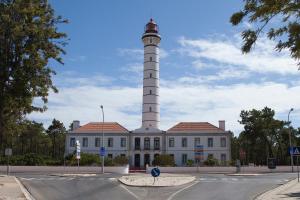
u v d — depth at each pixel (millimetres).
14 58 24219
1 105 24438
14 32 23266
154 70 88000
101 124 92500
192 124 90688
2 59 23938
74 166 60531
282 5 10000
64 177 41875
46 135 113375
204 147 87375
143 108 88438
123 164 66500
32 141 108000
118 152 88312
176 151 87500
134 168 79125
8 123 26625
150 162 87438
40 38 24500
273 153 96000
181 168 62406
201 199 23344
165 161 72312
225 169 62625
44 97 25781
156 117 88188
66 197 23641
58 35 25188
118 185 32375
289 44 10297
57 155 118750
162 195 25438
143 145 88125
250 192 27562
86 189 28688
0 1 23891
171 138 88000
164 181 36031
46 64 24875
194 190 28969
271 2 9984
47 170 58469
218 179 40875
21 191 24891
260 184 34281
